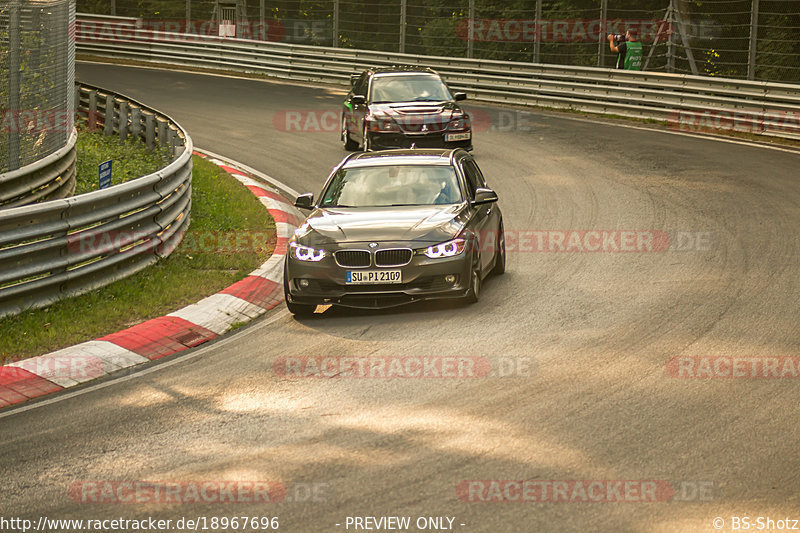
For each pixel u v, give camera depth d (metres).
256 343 29.22
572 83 83.56
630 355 26.12
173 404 23.69
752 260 37.25
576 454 19.44
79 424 22.53
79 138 63.56
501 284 35.31
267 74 106.75
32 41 41.31
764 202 48.59
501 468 18.81
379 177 35.41
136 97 89.56
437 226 31.81
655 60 114.81
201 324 31.41
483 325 29.80
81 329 30.28
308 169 61.56
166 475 19.12
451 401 22.94
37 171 41.66
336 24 111.62
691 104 75.06
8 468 19.92
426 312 31.84
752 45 81.44
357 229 31.81
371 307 31.16
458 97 64.56
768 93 70.19
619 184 54.38
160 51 115.12
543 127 75.69
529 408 22.27
